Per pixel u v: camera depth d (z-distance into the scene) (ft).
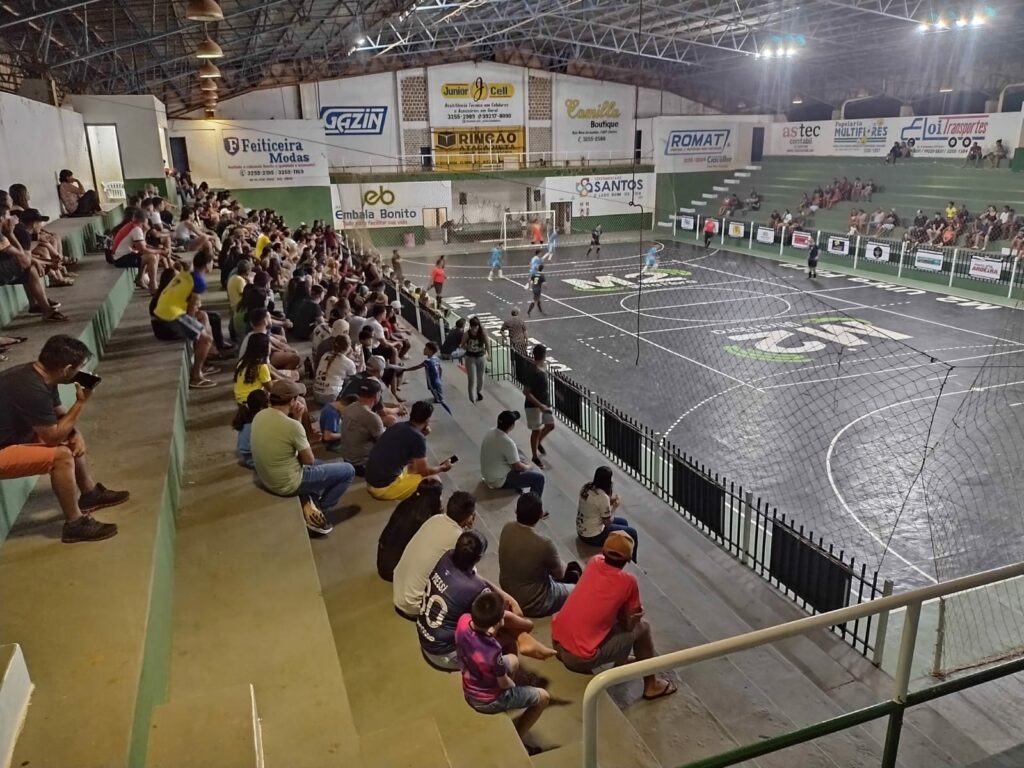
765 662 20.68
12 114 43.45
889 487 35.76
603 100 139.74
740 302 80.79
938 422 43.60
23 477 16.10
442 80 128.67
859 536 31.45
